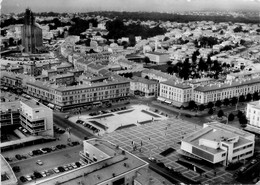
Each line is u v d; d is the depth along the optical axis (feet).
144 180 652.48
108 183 643.45
